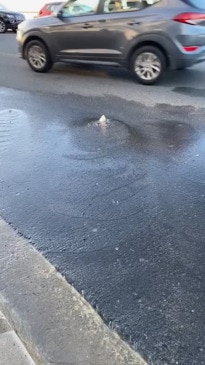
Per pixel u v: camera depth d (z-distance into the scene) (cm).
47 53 820
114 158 441
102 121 552
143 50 710
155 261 281
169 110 596
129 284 260
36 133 511
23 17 1859
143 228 318
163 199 360
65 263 280
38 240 306
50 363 206
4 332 228
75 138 496
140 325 229
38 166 424
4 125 539
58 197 365
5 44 1301
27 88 730
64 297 250
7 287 258
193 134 504
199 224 323
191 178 398
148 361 207
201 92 688
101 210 344
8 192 374
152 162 432
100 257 286
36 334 224
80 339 220
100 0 723
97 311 239
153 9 679
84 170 415
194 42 678
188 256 286
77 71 861
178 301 246
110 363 206
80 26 750
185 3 663
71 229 318
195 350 214
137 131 517
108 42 734
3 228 321
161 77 727
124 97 666
